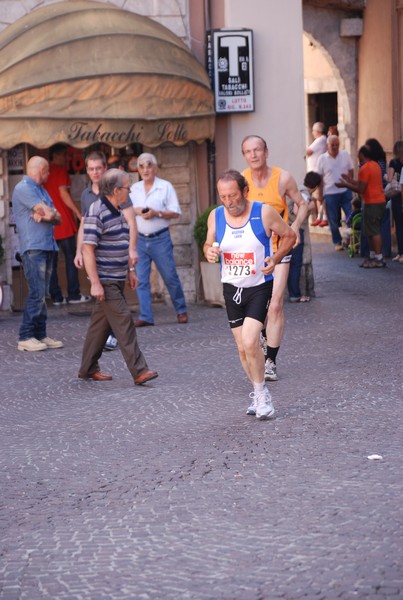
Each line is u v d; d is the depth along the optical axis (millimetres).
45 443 11000
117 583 7207
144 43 19766
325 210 30234
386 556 7438
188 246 21516
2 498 9219
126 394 13133
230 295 11414
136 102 19453
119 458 10320
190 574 7305
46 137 18984
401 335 16562
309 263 20984
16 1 20406
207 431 11156
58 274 23547
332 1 30953
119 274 13555
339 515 8344
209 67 21266
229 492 9102
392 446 10297
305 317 18656
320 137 31984
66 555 7777
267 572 7266
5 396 13336
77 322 19078
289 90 21719
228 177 10984
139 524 8391
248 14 21422
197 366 14727
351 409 11852
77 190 22328
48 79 18953
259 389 11500
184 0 21219
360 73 32000
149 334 17562
